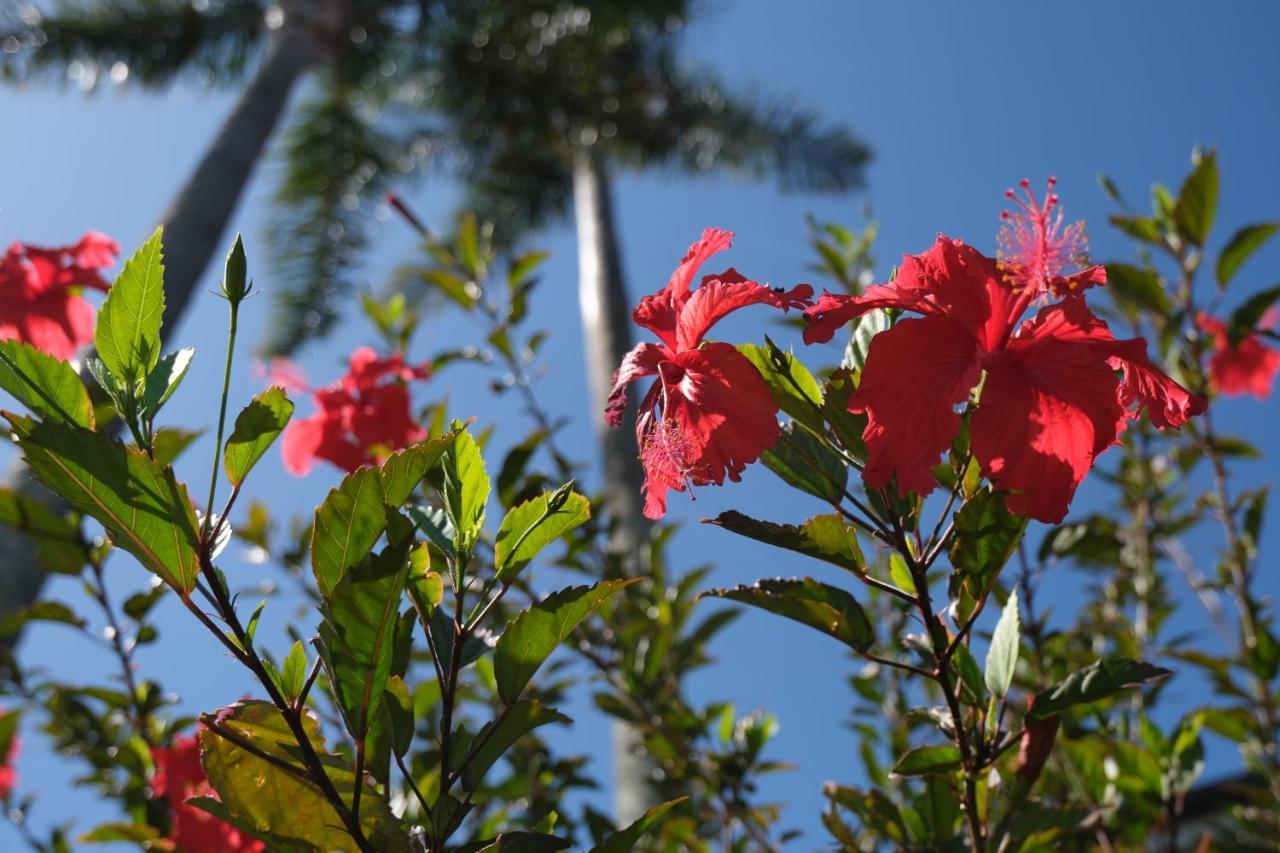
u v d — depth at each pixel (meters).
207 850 0.85
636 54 4.25
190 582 0.59
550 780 1.17
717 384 0.64
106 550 1.02
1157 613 1.17
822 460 0.68
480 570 1.04
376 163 4.04
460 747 0.65
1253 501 1.04
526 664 0.64
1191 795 1.30
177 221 2.38
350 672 0.59
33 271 0.90
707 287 0.65
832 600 0.68
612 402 0.66
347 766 0.62
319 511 0.60
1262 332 1.01
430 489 0.97
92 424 0.60
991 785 0.72
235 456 0.61
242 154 2.63
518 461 1.06
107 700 1.03
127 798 1.03
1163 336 1.04
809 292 0.65
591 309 3.02
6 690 1.12
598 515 1.19
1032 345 0.64
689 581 1.18
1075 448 0.62
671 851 1.03
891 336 0.63
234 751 0.62
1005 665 0.68
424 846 0.62
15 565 1.60
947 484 0.71
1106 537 0.94
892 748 1.09
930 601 0.66
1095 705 0.95
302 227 3.91
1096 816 0.79
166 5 3.67
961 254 0.64
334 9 3.38
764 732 1.07
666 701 1.14
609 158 4.35
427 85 4.38
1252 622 1.02
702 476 0.63
